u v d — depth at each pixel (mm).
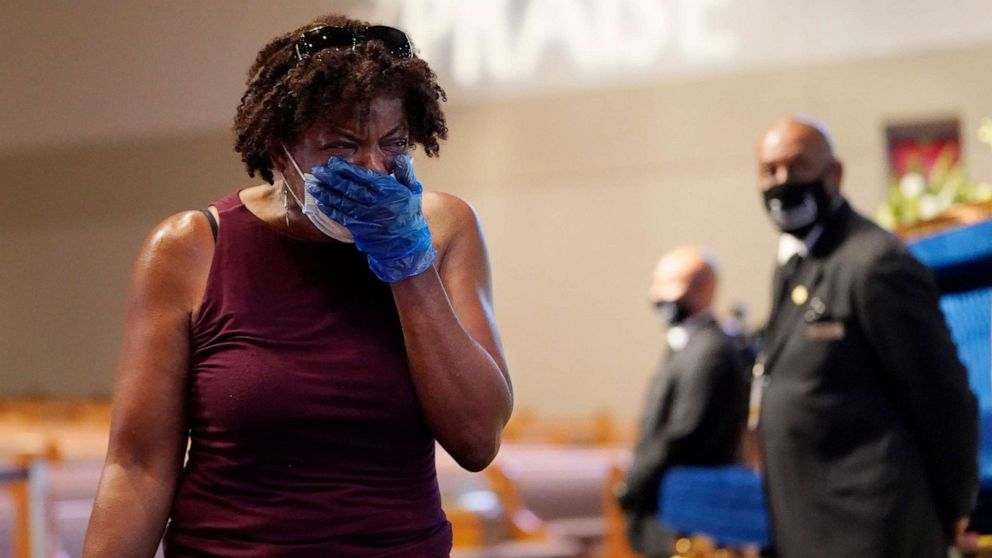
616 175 21672
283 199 3127
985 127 10219
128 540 3008
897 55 20438
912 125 20531
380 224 2848
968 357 6488
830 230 6137
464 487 13688
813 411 5965
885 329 5773
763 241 21062
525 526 13664
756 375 6355
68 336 23938
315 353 3016
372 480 3025
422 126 3061
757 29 21062
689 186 21375
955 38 20219
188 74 22953
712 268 9438
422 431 3094
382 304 3104
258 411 2971
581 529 14227
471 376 3010
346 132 2906
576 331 21781
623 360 21594
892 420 5883
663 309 9375
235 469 3002
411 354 3008
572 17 21859
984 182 20016
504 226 22078
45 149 23750
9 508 8914
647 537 8930
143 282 3113
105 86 23375
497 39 22094
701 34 21344
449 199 3361
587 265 21766
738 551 7371
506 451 15383
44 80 23656
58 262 23906
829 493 5895
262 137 3029
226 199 3240
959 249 6305
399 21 22125
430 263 3004
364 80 2887
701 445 8859
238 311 3053
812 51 20797
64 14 23469
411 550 3035
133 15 23156
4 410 19281
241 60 22641
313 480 2990
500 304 22078
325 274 3094
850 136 20578
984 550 6242
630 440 19047
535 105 21953
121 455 3057
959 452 5754
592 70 21812
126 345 3100
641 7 21578
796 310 6137
